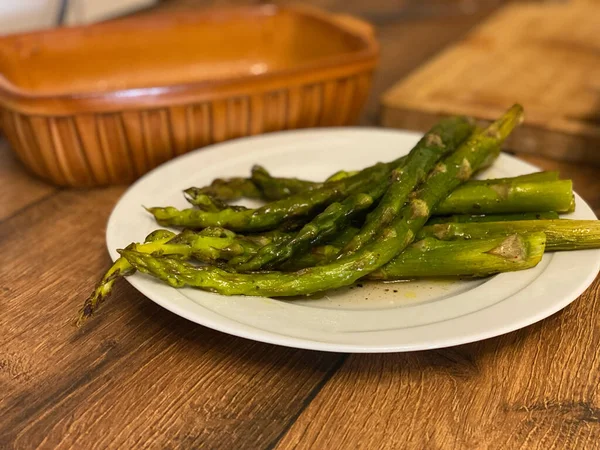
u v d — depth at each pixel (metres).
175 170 0.35
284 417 0.23
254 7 0.50
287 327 0.24
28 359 0.26
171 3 0.76
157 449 0.22
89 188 0.40
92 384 0.24
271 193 0.33
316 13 0.49
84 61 0.46
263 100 0.40
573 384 0.24
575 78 0.50
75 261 0.32
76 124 0.36
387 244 0.27
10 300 0.29
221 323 0.24
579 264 0.27
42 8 0.66
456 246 0.28
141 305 0.29
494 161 0.35
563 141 0.42
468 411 0.23
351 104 0.43
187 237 0.27
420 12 0.74
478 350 0.26
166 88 0.37
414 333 0.23
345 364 0.25
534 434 0.22
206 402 0.24
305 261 0.28
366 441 0.22
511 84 0.49
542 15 0.66
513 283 0.26
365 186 0.31
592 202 0.37
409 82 0.50
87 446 0.22
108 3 0.73
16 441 0.22
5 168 0.42
